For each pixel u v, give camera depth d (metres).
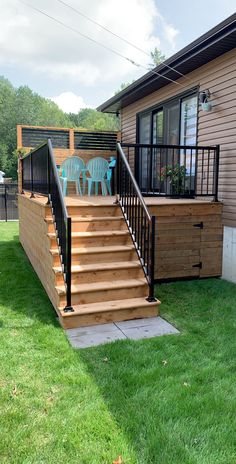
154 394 2.52
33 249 6.07
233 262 5.55
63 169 7.23
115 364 2.93
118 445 2.03
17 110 48.81
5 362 2.95
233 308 4.35
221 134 5.83
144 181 8.74
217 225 5.74
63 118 59.59
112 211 5.08
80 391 2.55
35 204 5.61
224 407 2.38
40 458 1.94
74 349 3.21
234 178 5.51
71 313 3.70
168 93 7.58
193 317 4.07
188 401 2.44
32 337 3.45
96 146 10.23
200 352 3.18
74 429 2.16
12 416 2.27
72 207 4.88
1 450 1.99
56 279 4.04
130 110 9.70
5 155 45.81
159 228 5.41
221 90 5.79
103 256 4.51
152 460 1.93
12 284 5.23
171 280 5.59
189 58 5.89
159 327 3.77
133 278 4.44
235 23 4.64
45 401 2.43
